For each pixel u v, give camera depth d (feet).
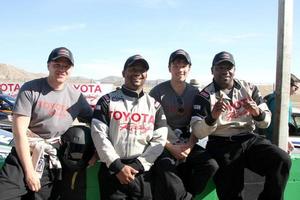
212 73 13.17
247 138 12.89
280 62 13.12
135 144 11.37
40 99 11.04
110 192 11.44
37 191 10.91
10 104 36.42
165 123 11.93
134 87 11.66
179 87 13.37
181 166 12.55
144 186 11.44
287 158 12.02
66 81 11.67
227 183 12.63
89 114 12.03
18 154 10.52
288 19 12.96
